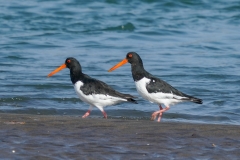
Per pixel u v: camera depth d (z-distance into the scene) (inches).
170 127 458.3
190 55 963.3
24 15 1295.5
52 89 704.4
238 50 1012.5
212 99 665.6
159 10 1413.6
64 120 477.4
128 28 1210.0
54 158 374.0
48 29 1182.9
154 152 391.2
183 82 766.5
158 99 532.7
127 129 448.1
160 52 986.7
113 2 1478.8
